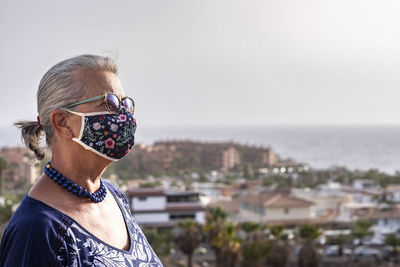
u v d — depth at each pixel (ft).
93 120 3.63
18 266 3.12
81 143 3.61
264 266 105.81
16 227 3.24
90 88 3.63
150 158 427.74
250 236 113.39
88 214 3.59
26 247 3.16
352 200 203.62
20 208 3.39
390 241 132.98
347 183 366.63
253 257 93.20
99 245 3.44
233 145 563.48
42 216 3.29
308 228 96.94
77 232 3.36
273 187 328.49
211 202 192.85
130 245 3.78
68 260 3.25
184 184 346.13
